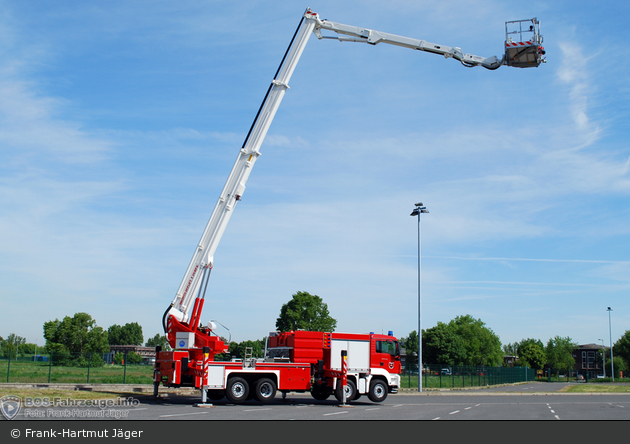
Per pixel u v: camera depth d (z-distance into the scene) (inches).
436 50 876.6
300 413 708.7
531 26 832.9
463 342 3996.1
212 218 828.0
